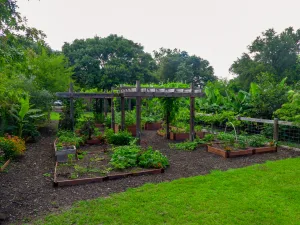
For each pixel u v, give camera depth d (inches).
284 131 362.3
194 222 129.1
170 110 407.8
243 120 398.9
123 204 150.8
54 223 128.1
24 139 378.0
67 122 408.5
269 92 418.3
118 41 1393.9
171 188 178.2
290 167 231.6
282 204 150.7
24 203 155.3
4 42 170.4
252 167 233.0
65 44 1369.3
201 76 1740.9
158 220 131.2
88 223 128.2
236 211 141.3
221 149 294.0
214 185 184.2
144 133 479.2
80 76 1194.0
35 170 231.0
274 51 1315.2
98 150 309.0
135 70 1310.3
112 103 458.0
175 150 320.5
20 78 468.4
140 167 227.3
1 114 359.3
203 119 433.4
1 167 227.6
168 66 1702.8
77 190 177.8
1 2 159.5
